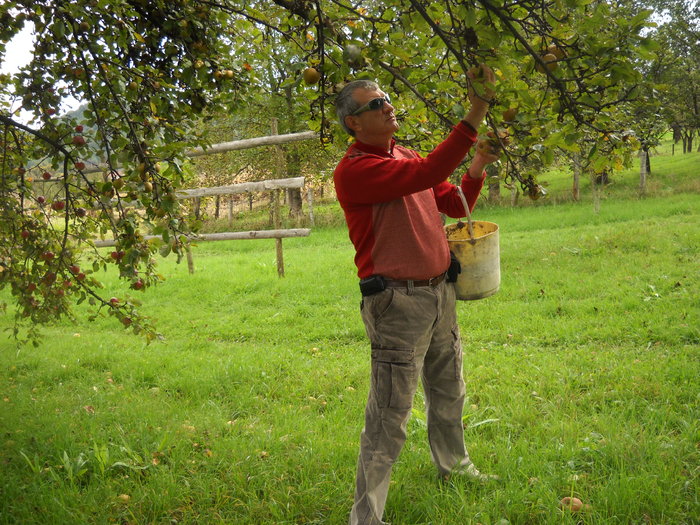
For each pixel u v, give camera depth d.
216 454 3.03
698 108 17.14
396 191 1.98
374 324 2.19
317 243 14.34
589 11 1.70
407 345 2.16
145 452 3.03
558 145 1.79
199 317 7.19
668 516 2.23
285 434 3.30
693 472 2.50
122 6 2.75
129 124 2.45
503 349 4.86
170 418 3.66
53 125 2.97
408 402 2.21
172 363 5.04
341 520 2.42
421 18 1.85
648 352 4.38
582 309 5.73
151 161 2.47
